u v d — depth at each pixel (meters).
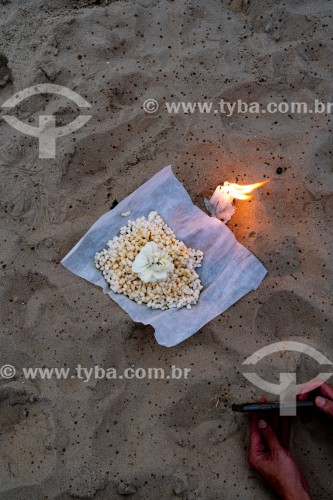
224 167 1.21
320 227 1.18
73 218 1.18
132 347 1.12
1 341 1.10
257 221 1.18
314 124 1.23
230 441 1.08
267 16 1.30
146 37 1.29
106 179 1.20
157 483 1.05
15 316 1.12
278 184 1.20
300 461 1.08
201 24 1.30
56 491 1.04
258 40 1.29
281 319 1.14
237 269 1.15
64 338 1.11
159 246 1.14
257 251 1.16
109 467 1.05
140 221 1.17
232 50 1.28
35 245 1.16
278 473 1.03
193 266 1.16
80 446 1.06
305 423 1.09
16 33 1.28
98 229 1.16
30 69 1.25
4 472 1.06
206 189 1.20
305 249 1.17
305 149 1.22
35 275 1.14
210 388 1.09
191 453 1.07
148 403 1.09
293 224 1.18
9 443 1.08
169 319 1.12
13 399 1.09
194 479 1.06
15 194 1.19
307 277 1.15
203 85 1.25
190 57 1.26
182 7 1.29
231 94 1.25
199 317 1.12
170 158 1.21
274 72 1.26
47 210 1.18
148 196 1.18
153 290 1.13
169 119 1.23
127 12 1.29
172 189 1.18
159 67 1.26
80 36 1.27
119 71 1.25
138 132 1.22
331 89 1.26
